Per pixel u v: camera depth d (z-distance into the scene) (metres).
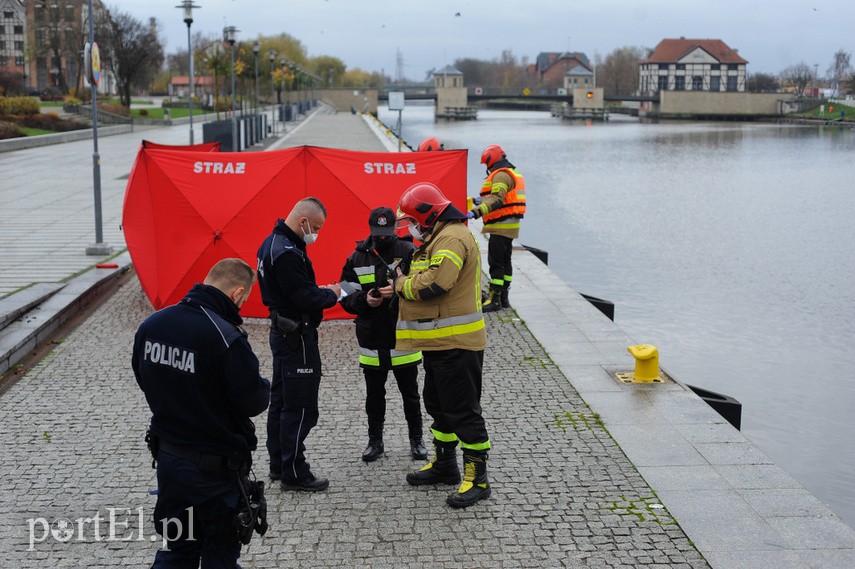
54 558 5.39
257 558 5.37
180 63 153.00
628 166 60.97
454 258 5.91
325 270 11.36
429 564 5.29
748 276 23.94
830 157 68.88
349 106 143.88
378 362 6.73
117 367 9.34
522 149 77.38
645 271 24.56
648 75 174.25
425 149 12.73
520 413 7.91
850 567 5.16
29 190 25.38
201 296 4.44
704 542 5.48
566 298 12.83
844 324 18.53
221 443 4.40
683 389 8.59
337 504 6.13
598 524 5.76
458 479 6.47
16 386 8.71
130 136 55.97
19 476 6.57
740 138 94.94
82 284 12.46
